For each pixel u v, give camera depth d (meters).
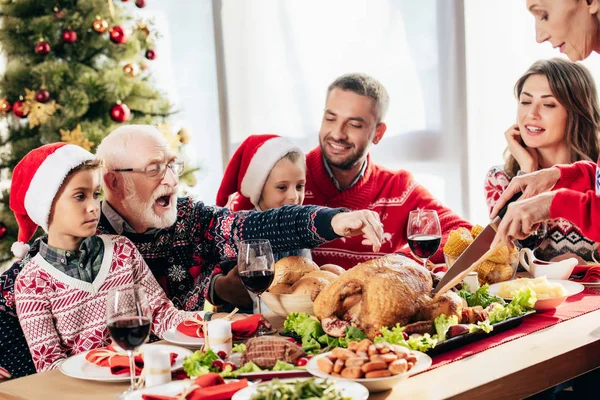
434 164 4.05
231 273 2.32
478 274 2.24
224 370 1.50
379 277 1.68
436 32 3.95
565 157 2.96
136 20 4.75
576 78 2.88
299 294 1.90
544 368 1.60
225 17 4.94
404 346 1.58
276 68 4.76
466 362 1.60
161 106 4.42
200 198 5.17
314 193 3.41
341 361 1.44
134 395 1.41
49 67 4.05
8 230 4.14
